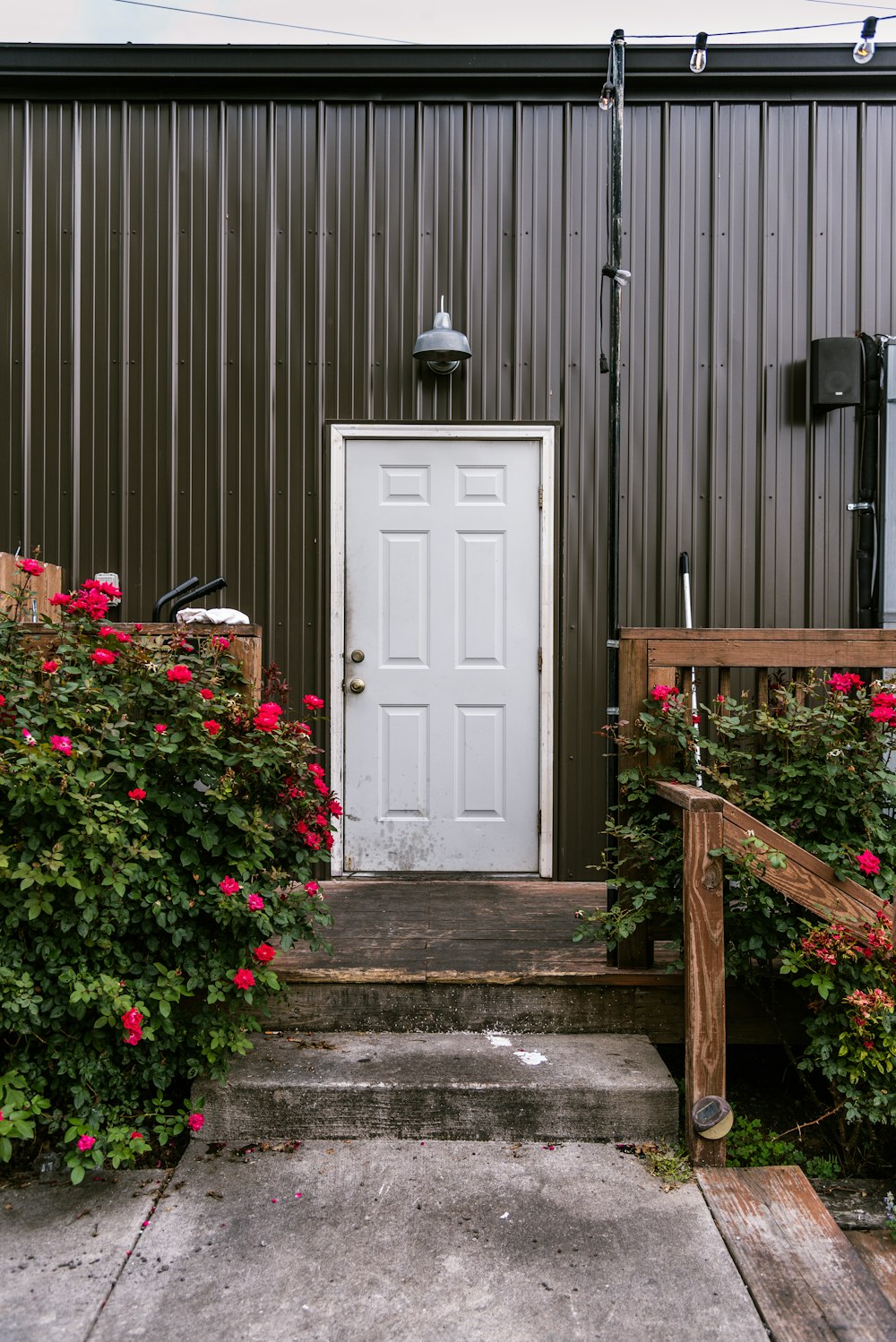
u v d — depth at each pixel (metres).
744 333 4.43
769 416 4.43
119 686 2.78
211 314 4.43
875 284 4.44
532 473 4.42
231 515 4.43
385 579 4.42
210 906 2.63
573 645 4.39
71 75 4.31
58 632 2.79
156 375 4.43
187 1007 2.83
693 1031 2.61
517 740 4.41
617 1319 2.03
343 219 4.42
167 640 3.01
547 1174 2.54
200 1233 2.30
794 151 4.43
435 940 3.40
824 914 2.74
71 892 2.54
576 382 4.41
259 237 4.43
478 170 4.41
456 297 4.41
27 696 2.59
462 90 4.39
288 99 4.39
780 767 3.02
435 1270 2.17
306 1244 2.26
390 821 4.41
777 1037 3.14
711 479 4.43
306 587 4.41
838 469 4.44
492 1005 3.07
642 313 4.42
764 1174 2.56
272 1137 2.70
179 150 4.42
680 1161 2.59
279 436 4.42
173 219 4.43
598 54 4.26
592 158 4.41
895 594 4.38
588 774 4.39
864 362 4.36
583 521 4.41
